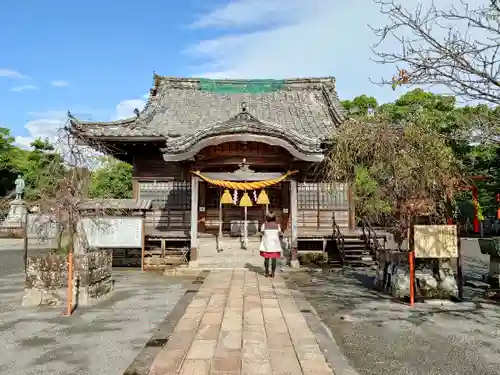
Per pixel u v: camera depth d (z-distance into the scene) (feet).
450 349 17.63
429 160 28.27
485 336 19.38
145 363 15.42
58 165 28.30
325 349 17.15
